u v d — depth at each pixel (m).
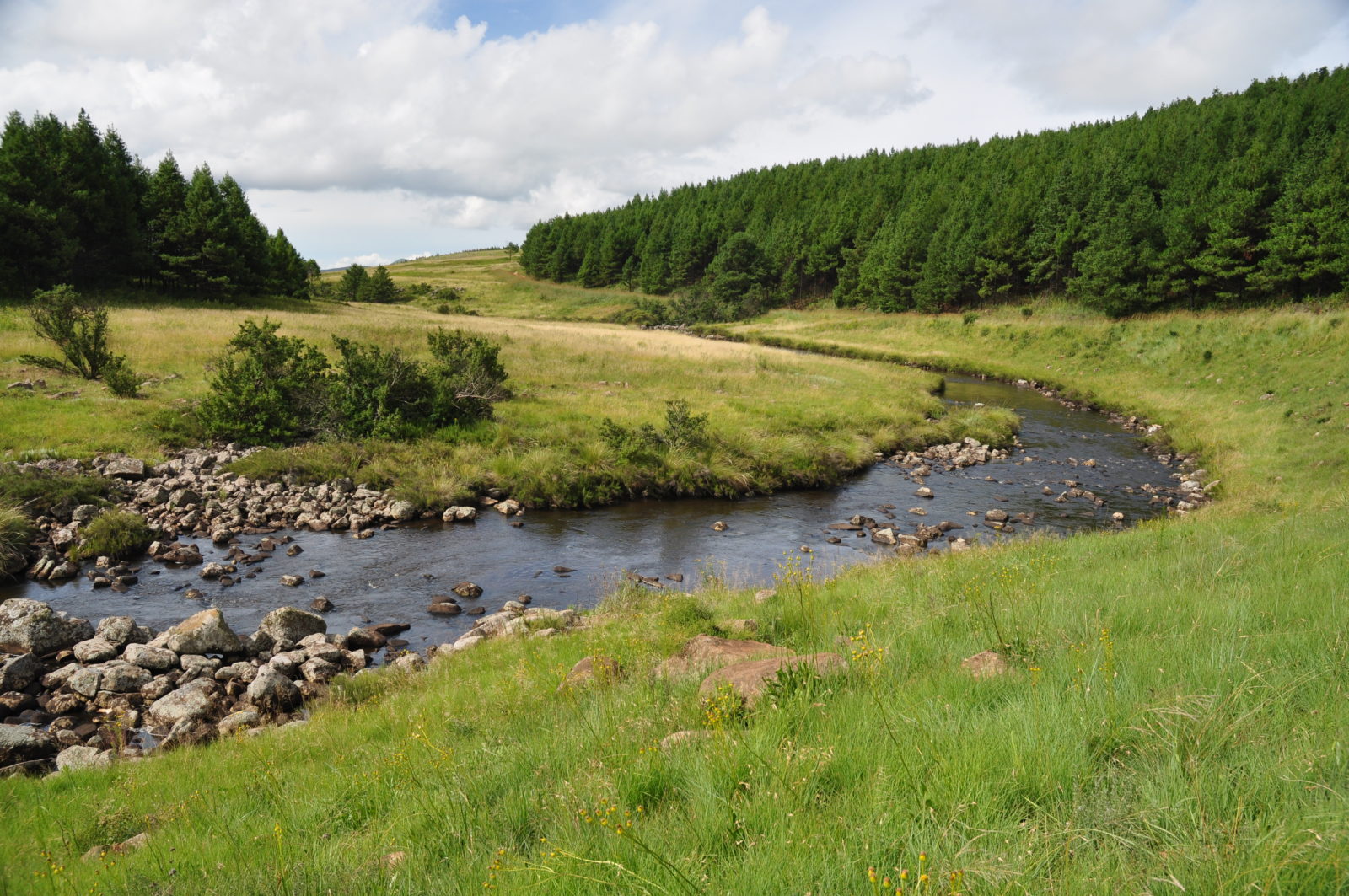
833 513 19.98
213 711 9.02
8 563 13.41
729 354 47.16
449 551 16.08
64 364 25.81
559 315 107.00
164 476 18.97
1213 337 41.47
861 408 31.28
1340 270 41.91
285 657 10.22
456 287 131.88
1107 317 54.97
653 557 16.06
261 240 60.66
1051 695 4.26
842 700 4.82
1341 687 3.87
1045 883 2.49
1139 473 25.19
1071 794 3.21
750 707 5.07
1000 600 8.09
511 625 11.13
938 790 3.29
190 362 28.77
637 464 21.83
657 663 7.23
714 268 101.12
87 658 10.03
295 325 41.44
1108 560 10.79
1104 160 69.88
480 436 22.98
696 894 2.75
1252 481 21.39
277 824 4.26
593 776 4.25
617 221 144.00
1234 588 7.31
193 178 55.91
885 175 111.81
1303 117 68.94
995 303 70.25
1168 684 4.26
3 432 19.20
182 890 3.89
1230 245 47.84
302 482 19.47
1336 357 31.53
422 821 4.34
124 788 6.29
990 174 94.12
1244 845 2.47
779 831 3.18
